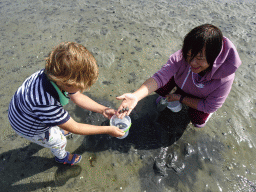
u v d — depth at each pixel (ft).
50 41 12.21
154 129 8.07
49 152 7.33
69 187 6.53
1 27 13.37
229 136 7.88
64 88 4.27
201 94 6.95
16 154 7.26
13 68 10.46
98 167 7.02
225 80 5.95
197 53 4.76
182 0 17.16
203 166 7.04
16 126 5.09
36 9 15.35
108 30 13.20
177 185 6.59
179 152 7.41
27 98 4.36
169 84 7.85
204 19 14.66
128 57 11.25
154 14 15.08
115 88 9.65
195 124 7.95
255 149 7.50
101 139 7.75
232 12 15.62
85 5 15.97
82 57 3.90
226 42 5.08
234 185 6.57
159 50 11.80
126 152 7.41
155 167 6.97
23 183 6.59
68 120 4.82
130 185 6.60
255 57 11.47
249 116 8.57
